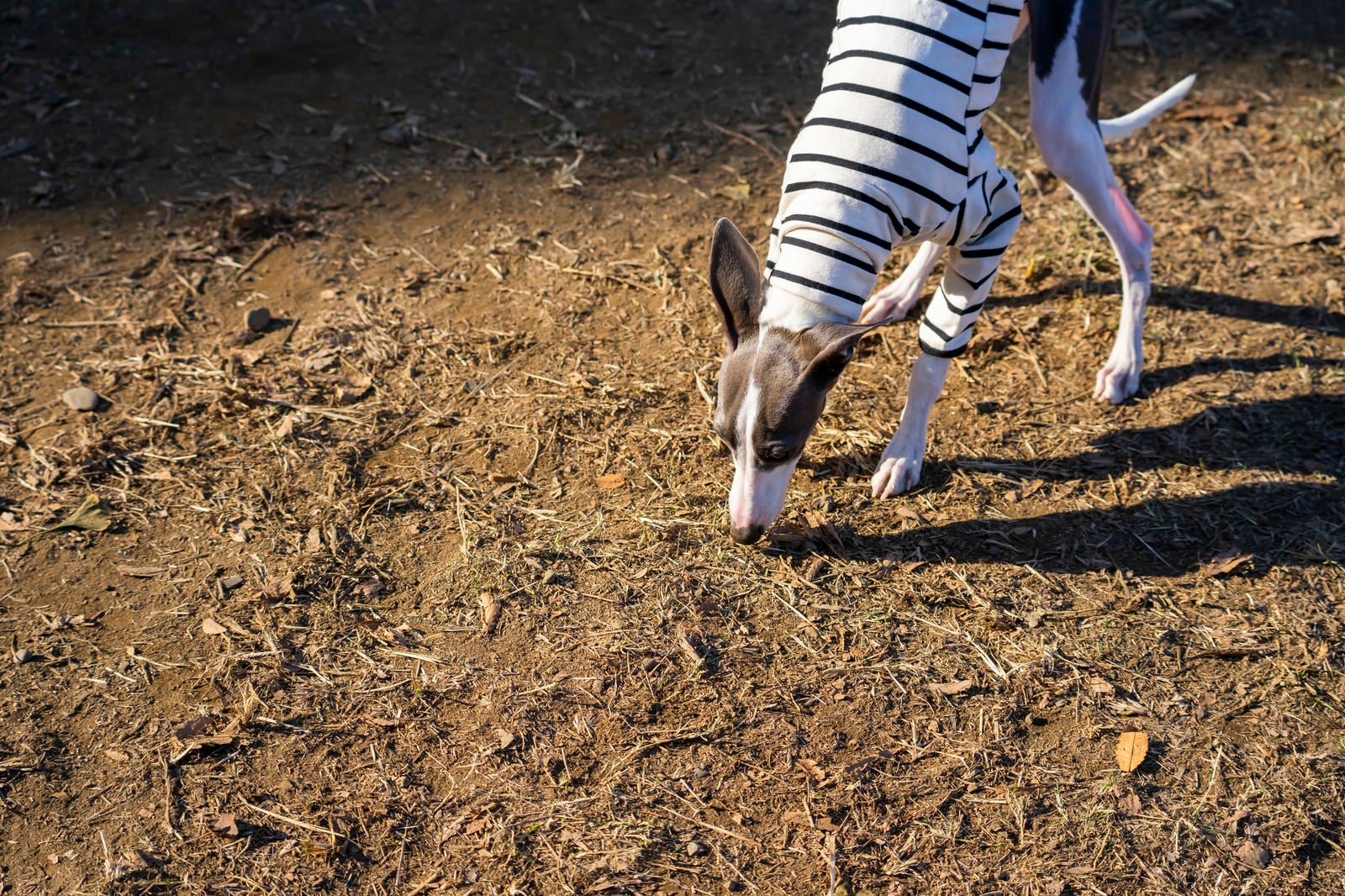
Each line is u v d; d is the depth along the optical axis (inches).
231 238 222.1
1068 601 152.7
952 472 172.1
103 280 211.6
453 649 145.4
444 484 169.9
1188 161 245.9
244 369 192.2
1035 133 168.7
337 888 119.3
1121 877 121.8
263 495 168.1
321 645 145.8
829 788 129.6
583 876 120.5
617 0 305.7
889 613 150.6
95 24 286.0
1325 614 151.2
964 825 126.3
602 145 251.1
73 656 143.9
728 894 119.3
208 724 135.6
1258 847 124.9
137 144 246.5
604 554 158.4
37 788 128.4
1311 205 231.6
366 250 220.7
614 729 135.8
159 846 123.0
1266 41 288.5
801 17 299.6
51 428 179.6
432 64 277.0
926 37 134.3
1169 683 142.6
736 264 134.6
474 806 127.3
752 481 138.8
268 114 257.3
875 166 133.6
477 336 199.5
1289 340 197.9
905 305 199.3
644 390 186.7
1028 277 212.7
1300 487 169.9
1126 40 288.2
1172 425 181.2
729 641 146.4
